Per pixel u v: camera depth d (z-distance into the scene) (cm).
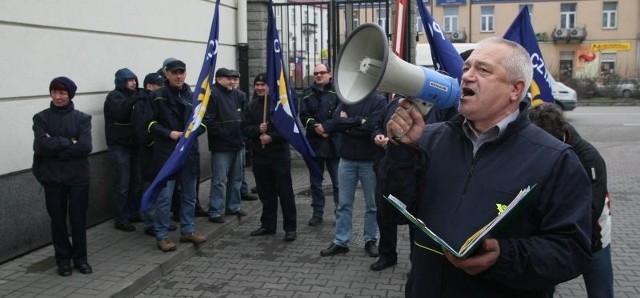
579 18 3597
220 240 569
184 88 535
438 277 188
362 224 629
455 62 447
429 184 195
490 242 164
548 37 3653
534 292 185
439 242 164
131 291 424
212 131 590
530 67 187
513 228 176
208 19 830
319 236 580
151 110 513
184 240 529
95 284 422
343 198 511
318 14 988
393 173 195
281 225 624
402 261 497
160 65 706
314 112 607
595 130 1561
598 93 2727
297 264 495
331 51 963
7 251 473
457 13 3700
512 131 183
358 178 509
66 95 429
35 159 428
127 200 577
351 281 452
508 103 184
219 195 602
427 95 182
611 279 298
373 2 938
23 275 440
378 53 177
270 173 570
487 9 3666
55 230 435
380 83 170
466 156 190
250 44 938
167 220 507
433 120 367
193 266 493
